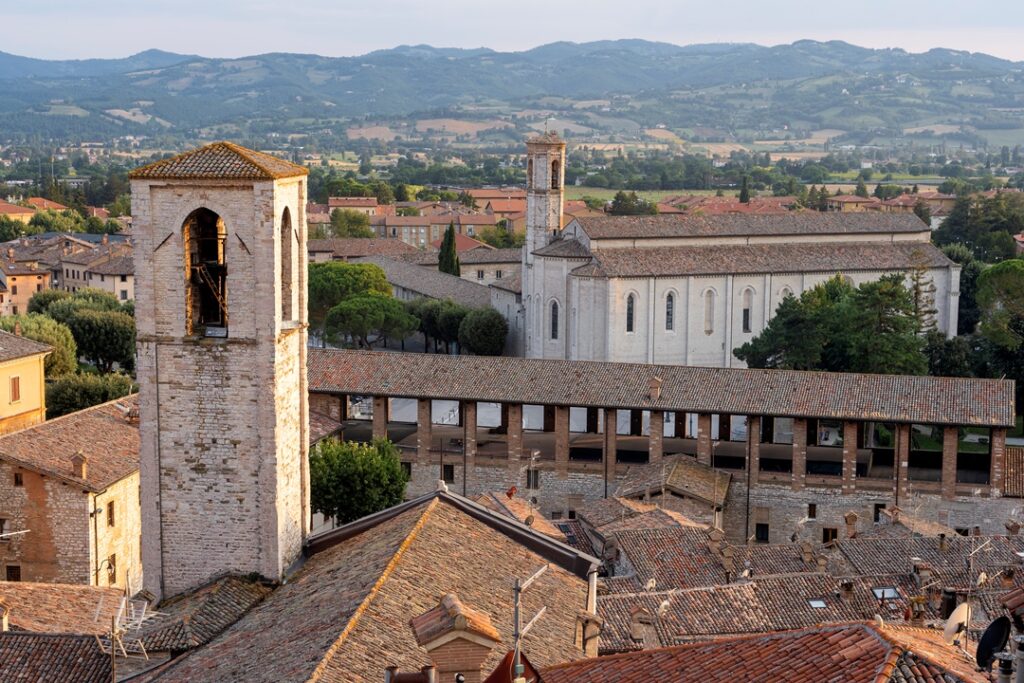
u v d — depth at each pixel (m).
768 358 167.50
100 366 185.62
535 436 139.75
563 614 53.88
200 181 58.41
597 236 180.38
